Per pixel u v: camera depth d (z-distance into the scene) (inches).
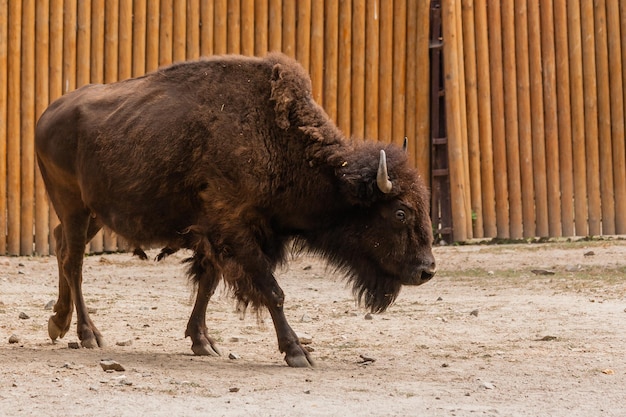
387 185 1180.5
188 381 1058.7
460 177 2506.2
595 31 2586.1
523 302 1678.2
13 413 903.7
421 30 2539.4
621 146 2571.4
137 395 981.8
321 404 956.6
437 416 912.9
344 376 1116.5
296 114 1239.5
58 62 2407.7
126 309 1675.7
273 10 2511.1
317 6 2522.1
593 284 1852.9
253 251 1213.7
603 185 2571.4
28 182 2375.7
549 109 2561.5
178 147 1228.5
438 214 2551.7
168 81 1282.0
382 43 2544.3
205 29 2482.8
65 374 1086.4
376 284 1246.3
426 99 2549.2
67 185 1370.6
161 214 1255.5
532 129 2561.5
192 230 1232.2
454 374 1130.7
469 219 2519.7
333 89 2527.1
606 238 2522.1
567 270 2038.6
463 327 1473.9
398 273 1226.0
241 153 1205.1
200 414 903.7
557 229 2554.1
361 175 1202.0
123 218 1279.5
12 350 1277.1
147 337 1423.5
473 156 2539.4
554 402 985.5
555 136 2559.1
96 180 1294.3
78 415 896.3
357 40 2534.5
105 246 2405.3
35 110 2396.7
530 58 2566.4
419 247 1214.9
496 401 988.6
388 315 1600.6
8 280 1983.3
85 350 1294.3
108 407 927.0
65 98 1393.9
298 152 1233.4
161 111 1252.5
